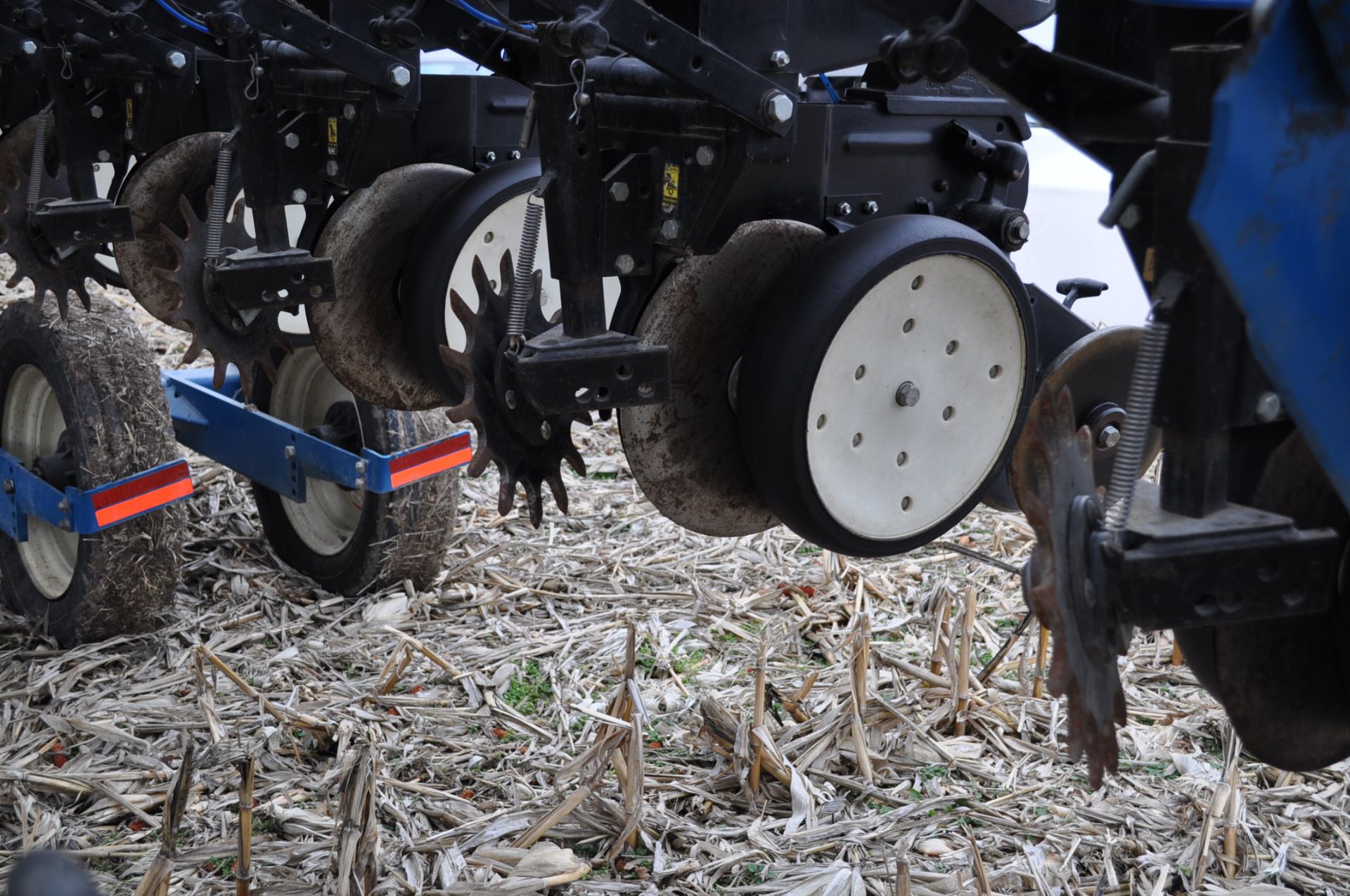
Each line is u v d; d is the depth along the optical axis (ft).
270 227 10.07
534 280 7.47
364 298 10.57
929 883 8.41
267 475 13.82
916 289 7.25
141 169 14.20
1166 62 5.18
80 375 12.02
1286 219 3.93
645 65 6.95
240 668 11.95
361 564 13.41
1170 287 4.32
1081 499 4.58
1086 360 8.12
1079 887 8.50
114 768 10.10
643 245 7.33
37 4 11.23
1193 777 9.78
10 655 12.36
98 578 12.11
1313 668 5.58
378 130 9.86
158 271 10.06
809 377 6.99
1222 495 4.58
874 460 7.54
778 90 6.56
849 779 9.69
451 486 13.47
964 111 8.32
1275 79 3.80
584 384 6.97
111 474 11.98
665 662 11.76
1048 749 10.25
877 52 7.47
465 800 9.61
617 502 16.06
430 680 11.70
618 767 9.16
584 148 6.84
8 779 9.78
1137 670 11.60
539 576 14.05
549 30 6.21
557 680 11.55
